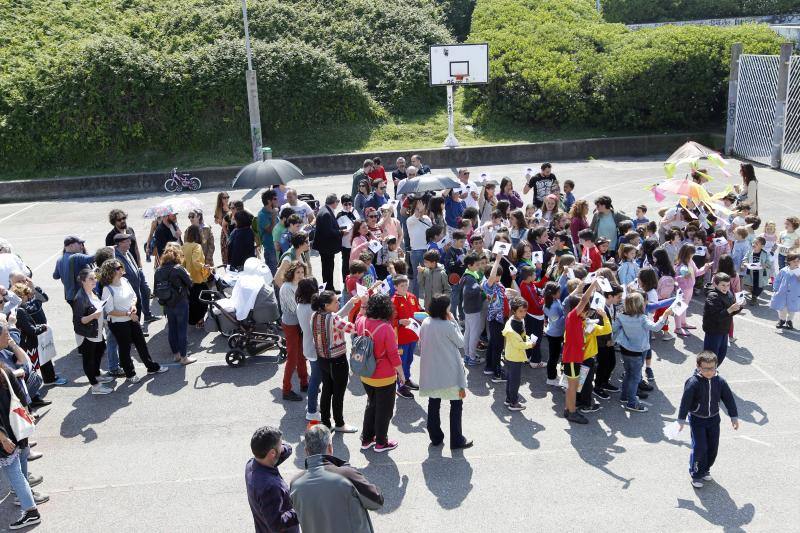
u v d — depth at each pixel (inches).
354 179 644.1
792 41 1222.3
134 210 912.3
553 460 325.4
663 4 1729.8
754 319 493.4
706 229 549.6
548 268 442.3
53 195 1039.6
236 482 315.6
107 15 1298.0
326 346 339.3
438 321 325.1
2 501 307.6
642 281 403.5
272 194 517.7
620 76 1158.3
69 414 380.2
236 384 410.0
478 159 1112.8
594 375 388.2
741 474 311.4
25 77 1115.9
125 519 291.9
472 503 293.9
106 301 396.8
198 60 1146.7
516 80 1195.9
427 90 1266.0
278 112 1165.1
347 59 1259.8
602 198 520.4
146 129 1130.0
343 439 347.3
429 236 464.8
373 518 285.4
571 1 1486.2
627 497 296.0
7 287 421.4
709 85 1155.3
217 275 487.5
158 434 357.7
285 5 1315.2
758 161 1022.4
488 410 375.2
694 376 297.4
